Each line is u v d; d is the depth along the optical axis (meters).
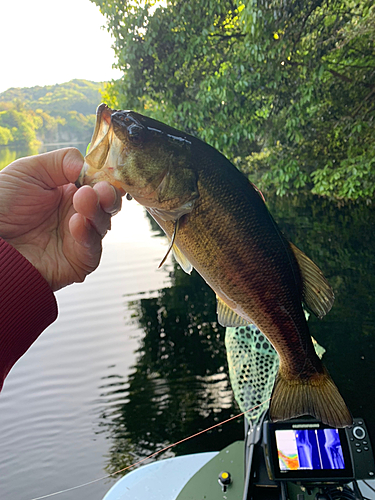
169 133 0.57
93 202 0.41
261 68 3.49
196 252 0.58
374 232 4.32
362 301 2.76
